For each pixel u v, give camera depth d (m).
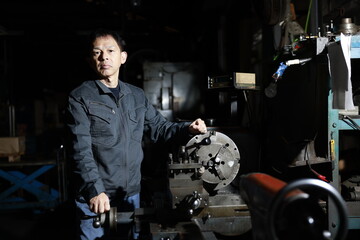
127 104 1.89
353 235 2.09
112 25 5.39
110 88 1.87
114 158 1.81
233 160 1.75
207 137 1.66
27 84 7.19
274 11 2.42
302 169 2.11
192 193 1.52
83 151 1.65
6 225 3.71
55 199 4.04
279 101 2.45
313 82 1.92
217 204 1.71
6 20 4.95
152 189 2.55
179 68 4.83
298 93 2.14
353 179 2.07
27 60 6.93
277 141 2.39
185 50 6.29
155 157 3.28
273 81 1.98
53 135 7.26
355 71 2.17
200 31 5.75
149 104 2.06
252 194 1.13
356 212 1.85
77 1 4.95
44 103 7.61
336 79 1.69
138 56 6.00
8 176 3.99
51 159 4.11
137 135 1.92
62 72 7.76
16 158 4.14
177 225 1.49
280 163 2.29
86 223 1.81
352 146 2.41
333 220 1.75
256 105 2.89
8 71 4.50
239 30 4.86
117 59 1.82
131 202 1.92
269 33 3.10
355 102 2.08
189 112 4.82
